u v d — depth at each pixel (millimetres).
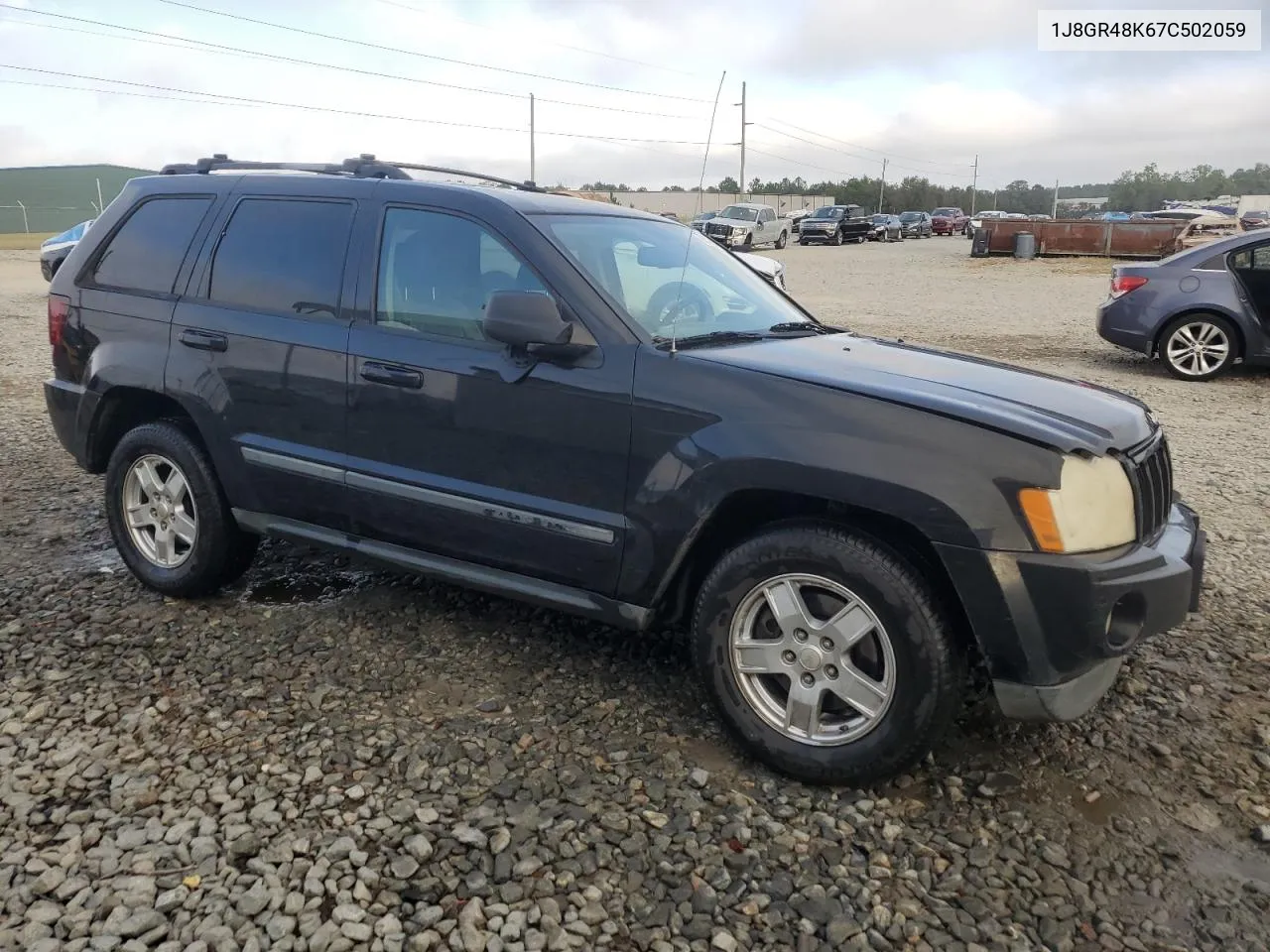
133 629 4129
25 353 11328
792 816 2947
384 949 2383
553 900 2559
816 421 3002
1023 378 3553
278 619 4258
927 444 2875
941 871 2721
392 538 3865
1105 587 2785
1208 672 3865
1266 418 8531
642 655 3977
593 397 3307
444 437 3607
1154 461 3289
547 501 3439
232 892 2557
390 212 3869
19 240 44312
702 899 2580
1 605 4352
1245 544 5316
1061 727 3457
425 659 3893
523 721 3443
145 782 3020
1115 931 2500
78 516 5641
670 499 3188
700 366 3213
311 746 3242
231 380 4086
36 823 2811
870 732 2986
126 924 2424
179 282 4328
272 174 4270
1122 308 10688
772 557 3068
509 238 3578
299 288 4012
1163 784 3141
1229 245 10148
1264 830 2885
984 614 2820
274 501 4090
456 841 2775
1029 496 2795
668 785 3076
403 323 3750
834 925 2502
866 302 18672
